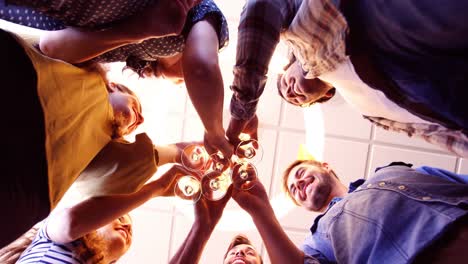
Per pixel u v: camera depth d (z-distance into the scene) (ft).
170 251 5.89
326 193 4.41
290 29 2.42
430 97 2.24
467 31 1.91
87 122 2.60
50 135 2.27
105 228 3.59
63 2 2.01
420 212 2.80
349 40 2.18
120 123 3.14
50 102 2.27
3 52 2.08
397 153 5.66
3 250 3.66
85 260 3.29
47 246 3.22
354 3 2.16
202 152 3.21
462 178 3.32
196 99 2.51
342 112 5.59
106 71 3.09
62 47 2.35
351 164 5.68
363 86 2.57
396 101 2.38
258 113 5.62
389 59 2.27
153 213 5.89
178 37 2.78
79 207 2.79
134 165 2.85
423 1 1.88
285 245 3.30
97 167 2.84
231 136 2.84
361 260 2.91
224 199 3.41
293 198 4.73
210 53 2.55
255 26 2.22
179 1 2.22
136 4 2.19
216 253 5.83
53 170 2.32
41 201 2.29
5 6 2.23
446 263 2.58
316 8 2.14
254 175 3.22
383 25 2.13
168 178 3.34
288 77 3.72
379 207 3.00
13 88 2.08
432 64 2.19
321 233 3.50
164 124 5.70
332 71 2.59
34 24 2.41
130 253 5.88
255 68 2.23
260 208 3.43
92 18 2.16
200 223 3.31
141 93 5.58
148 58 2.96
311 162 4.78
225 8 5.33
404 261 2.66
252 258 4.05
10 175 2.08
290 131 5.66
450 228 2.66
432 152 5.63
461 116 2.22
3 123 2.03
